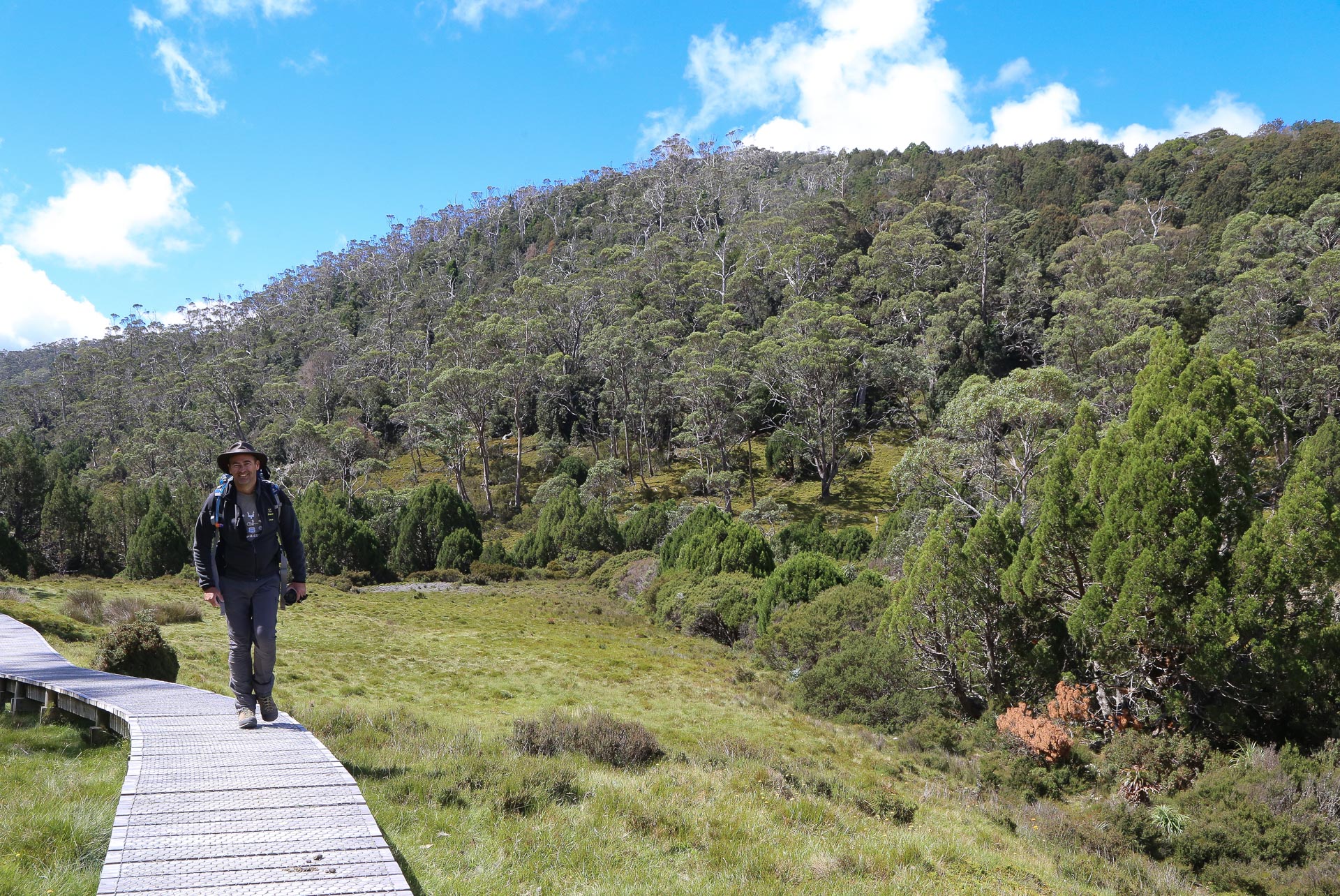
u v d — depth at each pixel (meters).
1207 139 120.50
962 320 82.31
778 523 66.50
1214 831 12.46
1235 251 80.06
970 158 139.50
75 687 7.47
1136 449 17.78
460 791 6.30
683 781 8.94
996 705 18.70
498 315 101.81
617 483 78.88
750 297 102.44
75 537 60.22
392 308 136.12
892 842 7.68
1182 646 15.95
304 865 3.54
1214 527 16.22
